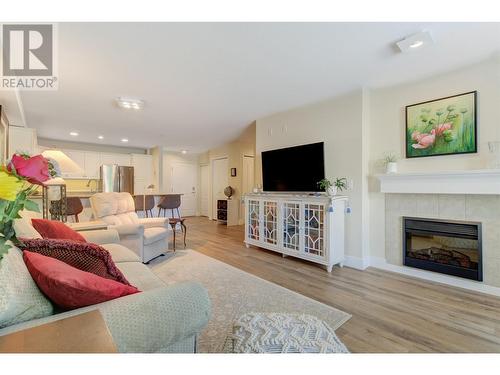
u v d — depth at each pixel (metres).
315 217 3.10
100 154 6.53
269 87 2.95
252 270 3.00
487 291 2.35
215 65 2.40
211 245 4.29
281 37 1.94
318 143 3.36
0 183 0.56
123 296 0.95
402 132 2.91
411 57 2.28
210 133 5.44
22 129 3.92
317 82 2.82
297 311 2.02
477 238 2.41
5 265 0.77
